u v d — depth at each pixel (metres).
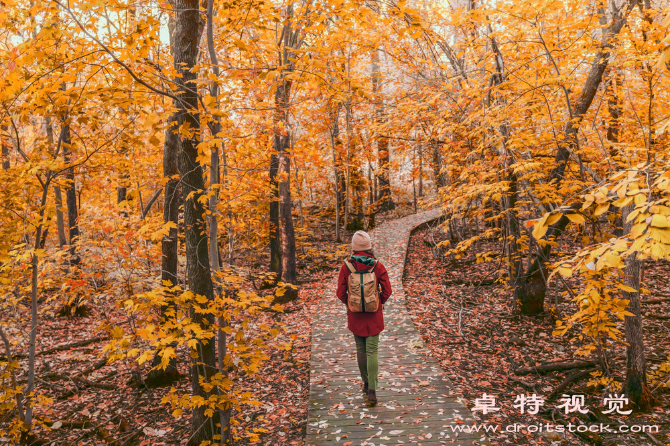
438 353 6.71
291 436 4.77
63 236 9.84
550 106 6.37
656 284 9.27
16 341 6.28
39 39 3.05
